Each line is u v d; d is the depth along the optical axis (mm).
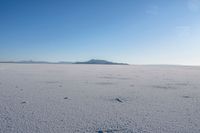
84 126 6008
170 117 7027
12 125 5973
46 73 28500
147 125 6156
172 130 5727
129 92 12406
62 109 7996
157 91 12945
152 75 28016
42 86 14500
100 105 8812
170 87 14992
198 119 6789
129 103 9297
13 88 13344
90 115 7207
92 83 16891
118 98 10133
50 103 9023
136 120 6656
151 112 7719
